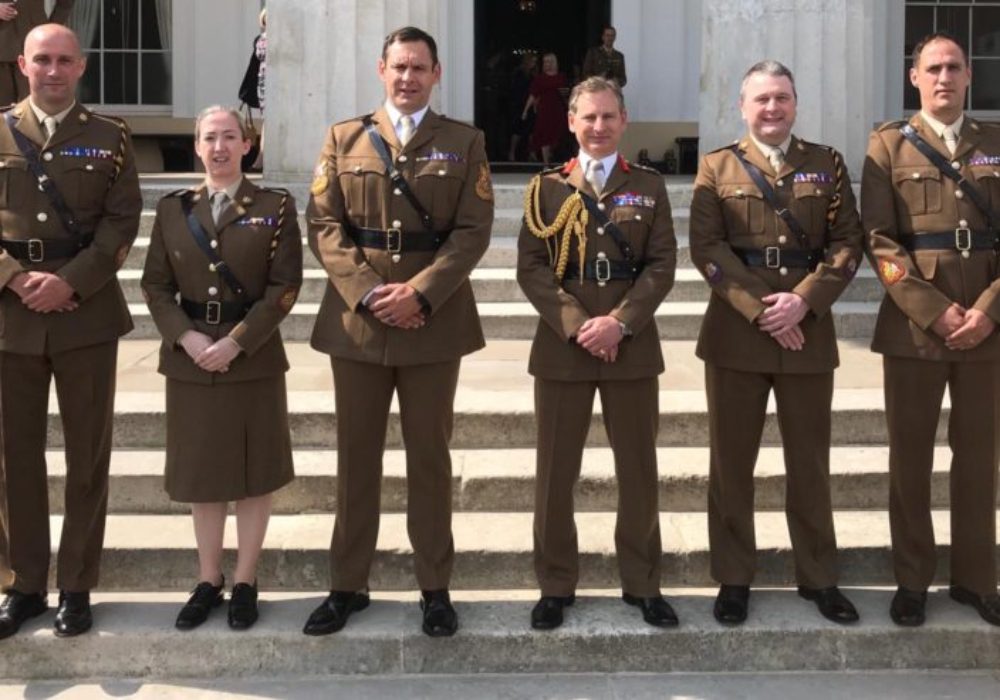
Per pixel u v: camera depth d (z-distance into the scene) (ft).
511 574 13.20
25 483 12.23
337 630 12.05
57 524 14.08
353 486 12.09
